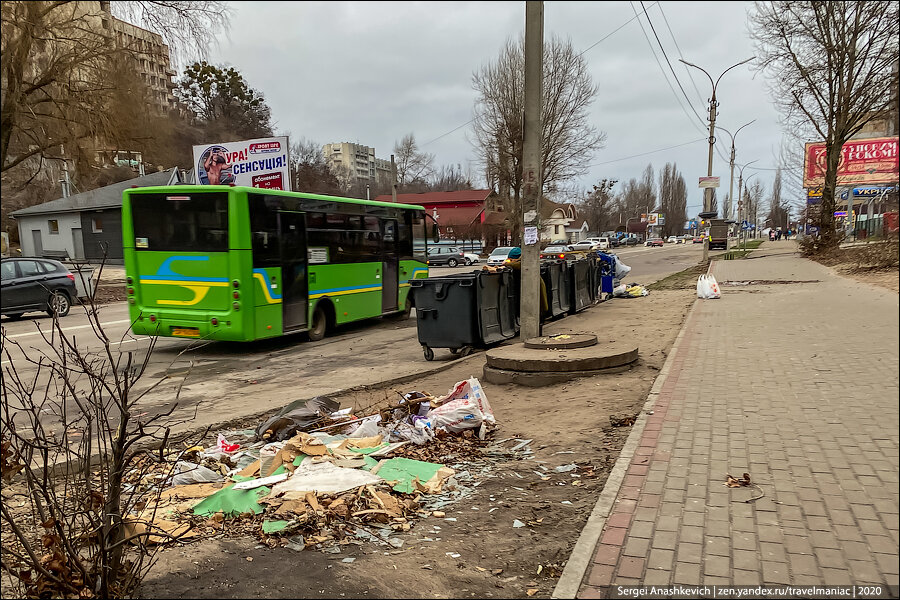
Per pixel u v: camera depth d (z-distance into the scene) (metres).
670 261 41.47
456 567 3.32
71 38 17.12
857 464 4.20
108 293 24.22
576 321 13.42
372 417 5.75
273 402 7.23
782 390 6.21
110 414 6.62
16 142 18.55
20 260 16.42
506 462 5.03
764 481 4.00
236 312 10.40
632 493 3.93
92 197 38.75
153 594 3.06
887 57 21.23
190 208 10.62
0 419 2.92
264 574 3.24
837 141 25.19
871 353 4.48
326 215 12.61
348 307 13.37
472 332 9.73
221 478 4.58
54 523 2.95
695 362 7.88
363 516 3.88
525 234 9.73
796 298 13.41
